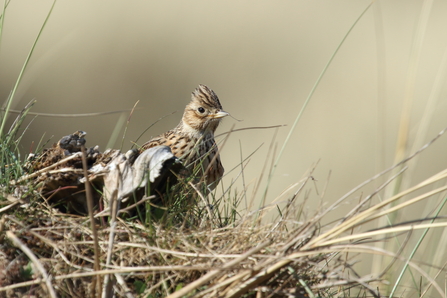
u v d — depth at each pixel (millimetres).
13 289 6086
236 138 27609
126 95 33781
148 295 6172
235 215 7766
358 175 26781
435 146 29062
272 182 23172
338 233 5945
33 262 6188
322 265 6766
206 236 6719
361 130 30625
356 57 38594
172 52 37125
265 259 6117
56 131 28656
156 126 31922
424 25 9398
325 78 36500
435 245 8930
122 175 7254
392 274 7957
